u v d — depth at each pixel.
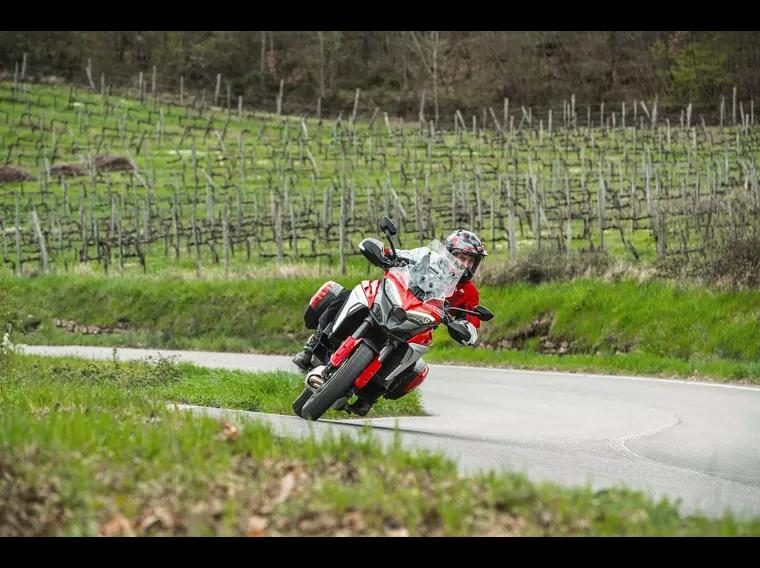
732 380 76.62
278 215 147.25
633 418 55.09
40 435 28.38
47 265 152.12
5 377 63.19
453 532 23.56
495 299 111.38
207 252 166.62
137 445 29.50
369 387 44.59
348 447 30.12
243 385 59.09
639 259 119.88
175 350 115.81
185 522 23.86
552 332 103.62
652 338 95.88
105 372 67.31
